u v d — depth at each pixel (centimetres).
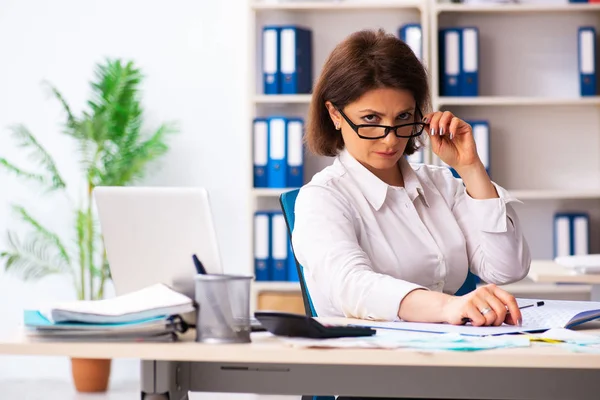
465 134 202
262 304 442
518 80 470
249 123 450
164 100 492
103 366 451
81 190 498
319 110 212
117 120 465
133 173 469
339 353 128
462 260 209
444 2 452
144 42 492
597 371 139
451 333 142
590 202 471
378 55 190
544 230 473
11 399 438
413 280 203
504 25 470
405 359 127
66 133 468
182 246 163
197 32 491
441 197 216
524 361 125
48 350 131
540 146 471
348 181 205
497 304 154
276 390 142
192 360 136
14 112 497
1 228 498
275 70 448
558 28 469
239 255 493
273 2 461
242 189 492
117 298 148
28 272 495
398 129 194
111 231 165
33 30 495
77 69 495
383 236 202
